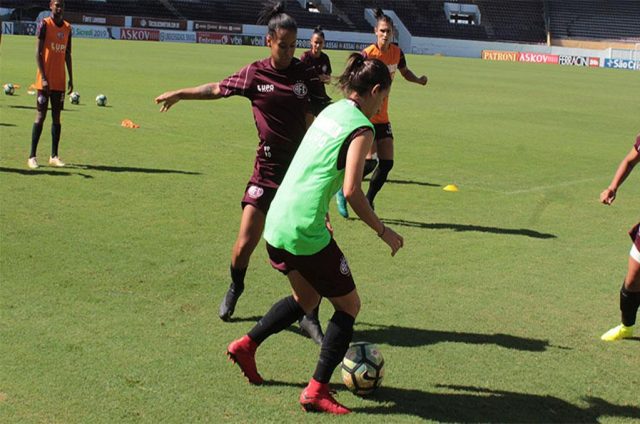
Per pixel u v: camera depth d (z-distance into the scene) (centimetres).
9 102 2072
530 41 8462
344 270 523
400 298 761
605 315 738
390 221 1083
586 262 916
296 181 515
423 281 817
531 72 5309
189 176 1288
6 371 559
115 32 6625
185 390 545
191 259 851
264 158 669
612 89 3944
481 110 2620
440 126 2141
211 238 937
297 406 531
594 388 579
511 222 1105
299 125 664
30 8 6319
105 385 545
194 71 3453
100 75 3052
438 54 7844
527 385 579
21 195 1095
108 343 618
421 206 1185
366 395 549
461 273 852
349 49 7525
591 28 8381
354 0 8212
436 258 908
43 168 1280
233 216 1045
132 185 1198
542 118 2477
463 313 726
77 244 883
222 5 7612
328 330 525
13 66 3139
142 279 777
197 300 728
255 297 745
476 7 8581
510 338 670
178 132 1756
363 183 1329
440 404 543
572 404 552
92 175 1251
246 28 7350
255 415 514
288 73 662
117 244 891
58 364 575
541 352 642
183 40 6981
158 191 1168
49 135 1595
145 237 926
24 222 959
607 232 1069
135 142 1594
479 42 7881
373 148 1126
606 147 1898
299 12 7731
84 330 642
